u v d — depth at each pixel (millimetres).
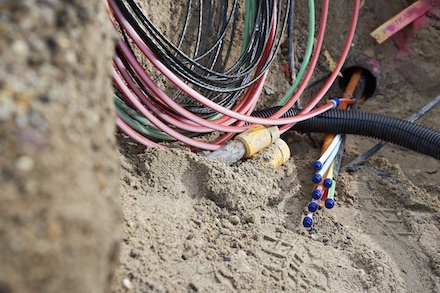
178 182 1769
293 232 1819
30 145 821
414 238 1921
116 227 955
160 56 1763
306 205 1986
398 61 2822
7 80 855
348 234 1864
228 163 1972
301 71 2322
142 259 1378
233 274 1486
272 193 1925
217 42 2084
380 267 1713
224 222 1718
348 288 1628
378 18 2861
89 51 978
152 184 1735
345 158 2330
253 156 2031
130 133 1831
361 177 2154
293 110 2307
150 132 1961
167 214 1619
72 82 933
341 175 2170
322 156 2078
